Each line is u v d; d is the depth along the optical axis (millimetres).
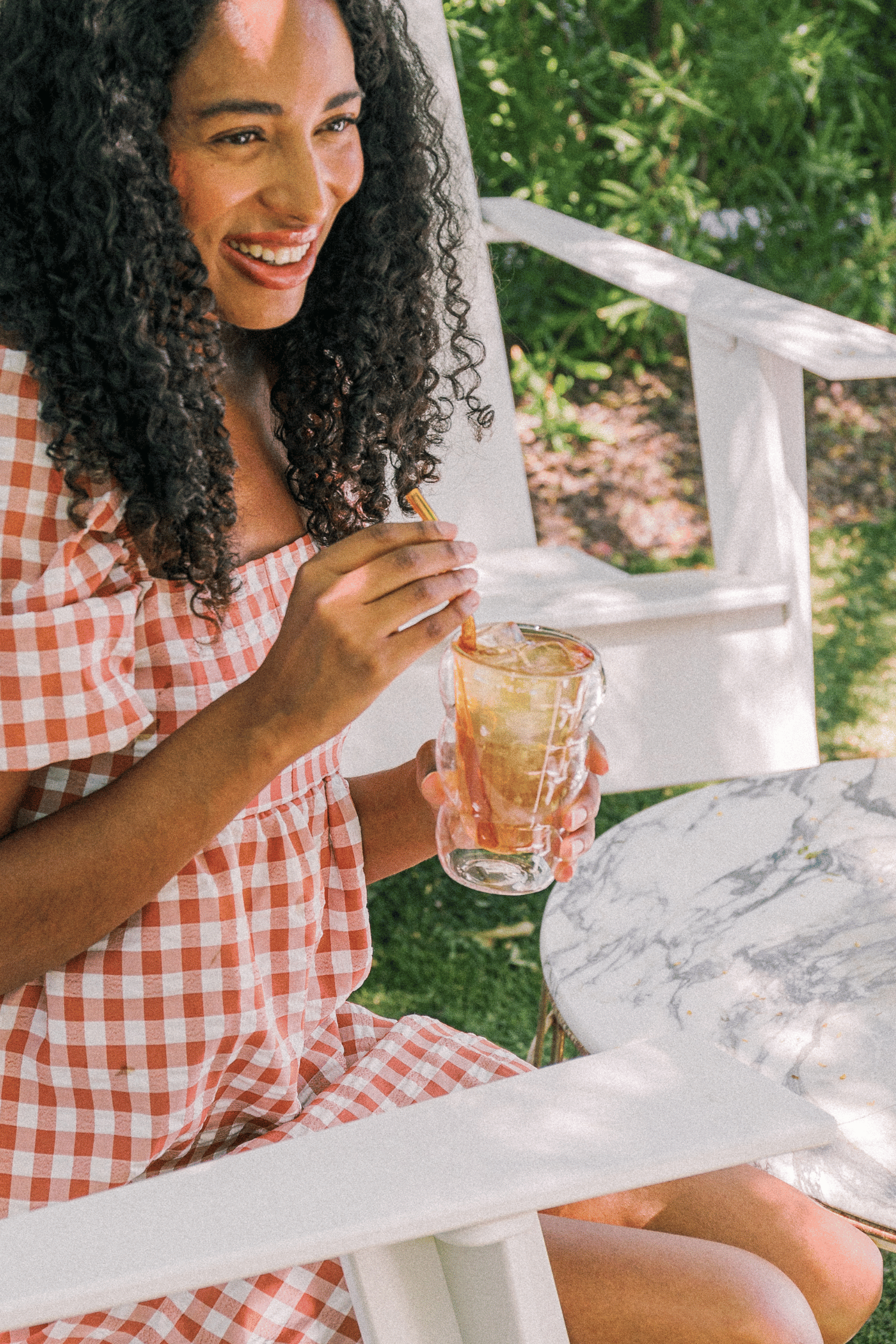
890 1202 1037
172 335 928
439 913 2311
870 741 2703
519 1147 730
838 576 3285
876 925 1332
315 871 1086
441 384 2502
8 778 896
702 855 1476
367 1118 766
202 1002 988
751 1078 783
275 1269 674
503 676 910
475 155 3688
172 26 877
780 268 4016
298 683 871
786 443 2215
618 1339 927
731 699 2297
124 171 876
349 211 1133
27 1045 998
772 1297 931
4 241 900
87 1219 700
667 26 3750
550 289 3838
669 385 4043
